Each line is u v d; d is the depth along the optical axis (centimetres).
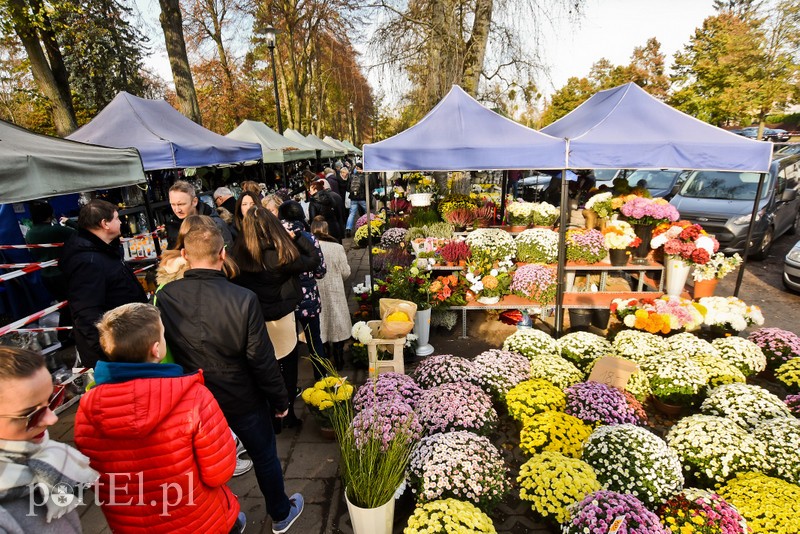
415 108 1057
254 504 265
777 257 816
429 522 204
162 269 231
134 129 577
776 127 3491
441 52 883
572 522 207
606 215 533
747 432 277
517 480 243
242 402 203
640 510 205
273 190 1259
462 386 318
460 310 550
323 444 322
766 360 392
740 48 1927
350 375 417
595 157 425
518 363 362
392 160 459
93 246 258
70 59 1565
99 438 142
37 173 291
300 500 255
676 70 3128
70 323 461
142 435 139
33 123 1977
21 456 110
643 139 427
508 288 508
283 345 298
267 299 286
